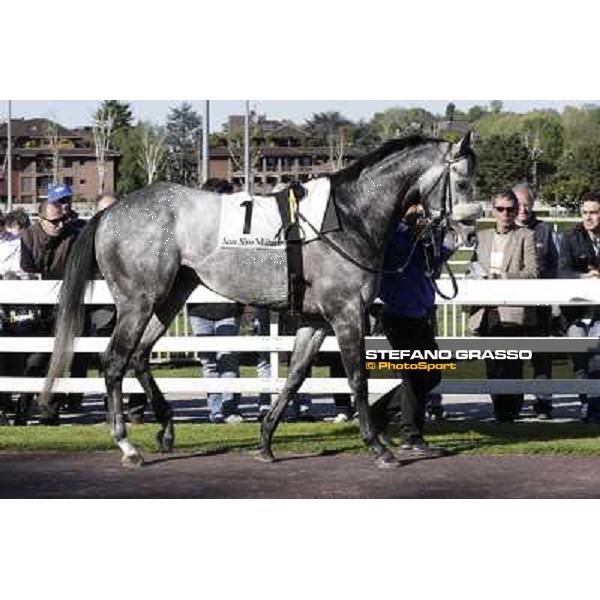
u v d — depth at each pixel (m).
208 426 8.20
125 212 6.86
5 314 8.91
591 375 8.59
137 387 8.19
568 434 7.84
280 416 6.97
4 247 9.51
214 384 8.28
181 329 12.71
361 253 6.70
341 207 6.73
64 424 8.66
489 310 8.53
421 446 7.13
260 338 8.27
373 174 6.79
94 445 7.44
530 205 8.93
